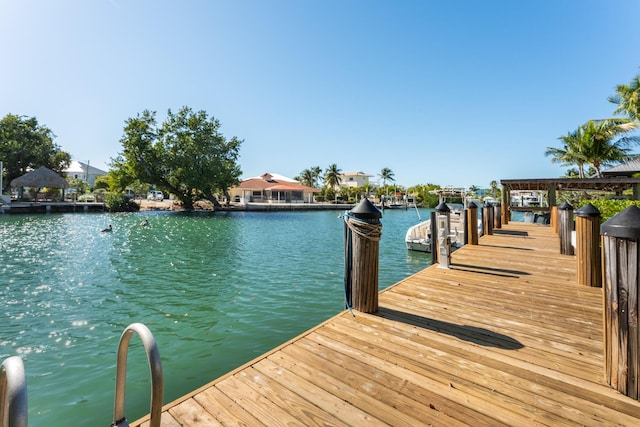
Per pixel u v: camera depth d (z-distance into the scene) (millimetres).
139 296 6656
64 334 4789
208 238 16734
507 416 1824
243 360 3918
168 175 37094
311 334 2926
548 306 3680
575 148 24016
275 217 35531
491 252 7438
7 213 29391
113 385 3436
